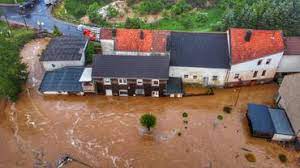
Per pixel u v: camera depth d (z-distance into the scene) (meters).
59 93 53.00
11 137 46.44
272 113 46.97
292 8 60.88
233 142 44.84
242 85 54.41
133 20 71.12
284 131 44.09
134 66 50.31
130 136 46.03
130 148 44.34
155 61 50.53
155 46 53.22
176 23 74.31
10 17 78.31
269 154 43.12
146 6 78.81
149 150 44.00
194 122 47.91
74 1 85.00
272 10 61.22
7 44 54.38
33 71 58.47
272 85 54.47
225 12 72.31
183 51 53.06
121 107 50.78
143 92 52.03
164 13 77.25
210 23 73.50
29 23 75.25
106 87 51.69
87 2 84.94
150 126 45.34
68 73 54.28
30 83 55.78
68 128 47.53
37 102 52.09
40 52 63.75
